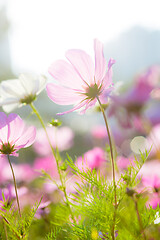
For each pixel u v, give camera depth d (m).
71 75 0.47
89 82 0.47
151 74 0.34
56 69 0.47
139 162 0.43
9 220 0.43
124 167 0.51
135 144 0.42
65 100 0.47
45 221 0.51
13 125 0.47
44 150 0.76
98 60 0.47
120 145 0.50
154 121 0.35
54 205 0.55
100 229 0.44
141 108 0.35
